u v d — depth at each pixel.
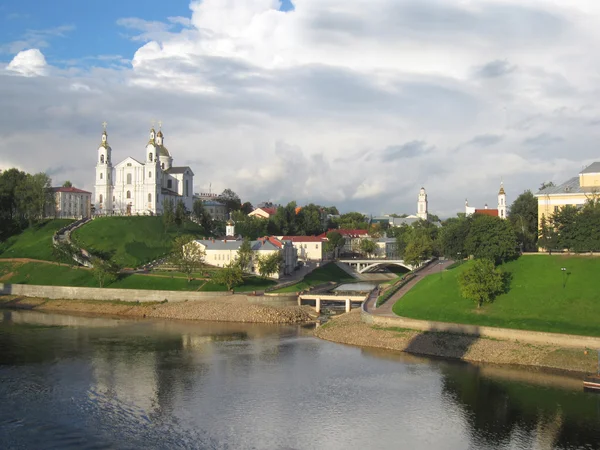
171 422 78.31
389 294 152.62
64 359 110.31
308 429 75.94
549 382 93.19
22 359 110.19
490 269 125.44
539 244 153.00
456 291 133.88
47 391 90.81
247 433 74.75
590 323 109.31
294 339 129.25
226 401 86.19
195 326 147.50
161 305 169.12
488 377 96.06
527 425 76.69
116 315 165.88
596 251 138.62
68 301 179.38
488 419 78.69
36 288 186.12
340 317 146.00
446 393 88.75
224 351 117.00
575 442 71.81
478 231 143.00
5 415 80.81
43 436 73.88
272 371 101.56
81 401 86.38
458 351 109.56
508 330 109.62
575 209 144.75
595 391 88.69
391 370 101.12
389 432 74.94
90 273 191.75
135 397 88.06
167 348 120.00
